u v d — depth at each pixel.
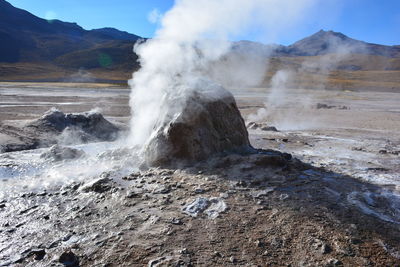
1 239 3.94
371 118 21.17
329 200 4.97
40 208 4.88
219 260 3.39
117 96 34.06
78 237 3.94
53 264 3.37
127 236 3.90
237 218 4.33
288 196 5.03
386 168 7.40
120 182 5.85
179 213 4.49
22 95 32.81
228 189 5.30
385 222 4.32
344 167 7.39
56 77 81.75
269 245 3.70
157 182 5.73
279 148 9.82
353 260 3.44
